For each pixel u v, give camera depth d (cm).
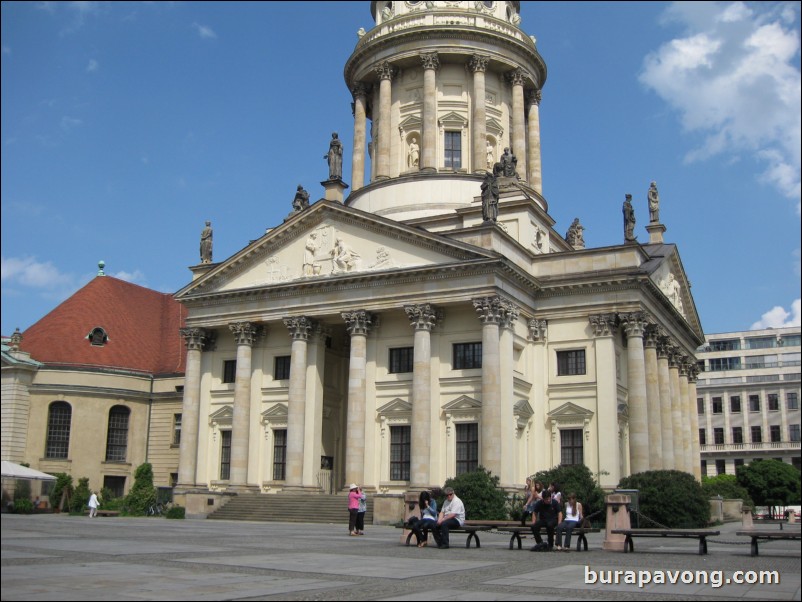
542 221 6725
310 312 6006
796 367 14088
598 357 5791
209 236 6925
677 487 4706
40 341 7450
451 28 7400
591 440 5709
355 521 3900
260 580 1931
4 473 6044
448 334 5700
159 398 7544
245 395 6184
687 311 7762
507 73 7762
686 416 7431
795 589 1912
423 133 7312
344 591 1766
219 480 6347
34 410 7119
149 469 6988
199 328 6475
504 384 5406
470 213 6512
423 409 5466
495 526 3075
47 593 1616
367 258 5891
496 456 5203
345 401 6519
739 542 3834
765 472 10481
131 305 8194
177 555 2538
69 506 6431
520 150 7531
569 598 1706
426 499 3123
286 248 6247
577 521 3056
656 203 7400
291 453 5872
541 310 6025
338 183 6238
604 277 5809
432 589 1825
